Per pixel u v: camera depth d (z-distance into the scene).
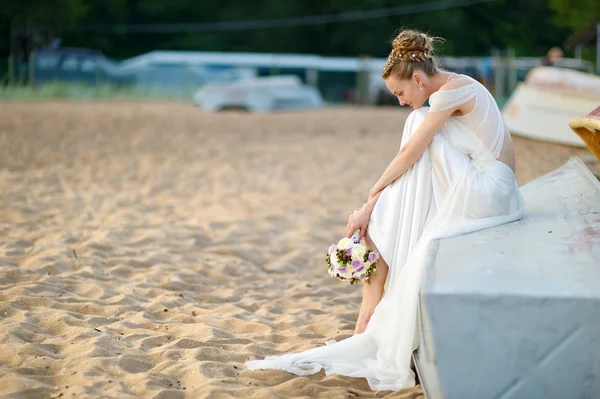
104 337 6.38
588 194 6.19
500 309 4.42
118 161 18.12
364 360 5.77
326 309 7.79
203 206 13.12
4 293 7.53
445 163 5.77
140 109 36.38
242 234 11.02
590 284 4.48
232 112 37.53
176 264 9.27
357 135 26.55
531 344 4.42
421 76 5.85
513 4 70.25
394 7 70.31
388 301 5.56
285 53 71.94
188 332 6.77
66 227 10.70
